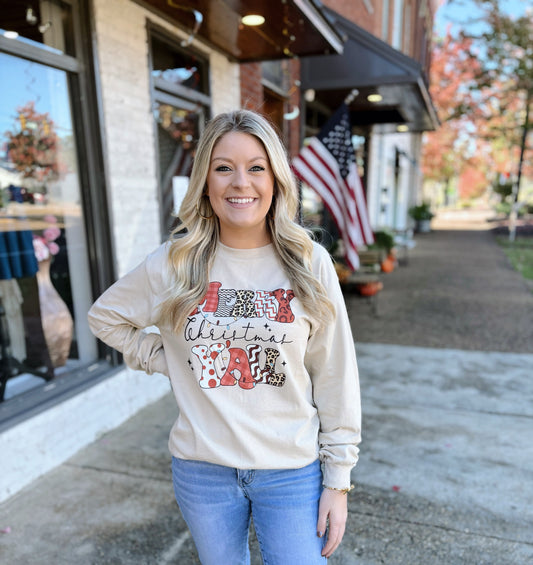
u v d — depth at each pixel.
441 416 3.38
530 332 5.40
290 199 1.27
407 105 7.48
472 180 44.12
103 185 3.11
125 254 3.32
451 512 2.36
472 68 14.28
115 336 1.42
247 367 1.24
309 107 7.55
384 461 2.81
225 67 4.62
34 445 2.62
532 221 22.31
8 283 2.76
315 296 1.21
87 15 2.91
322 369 1.31
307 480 1.30
